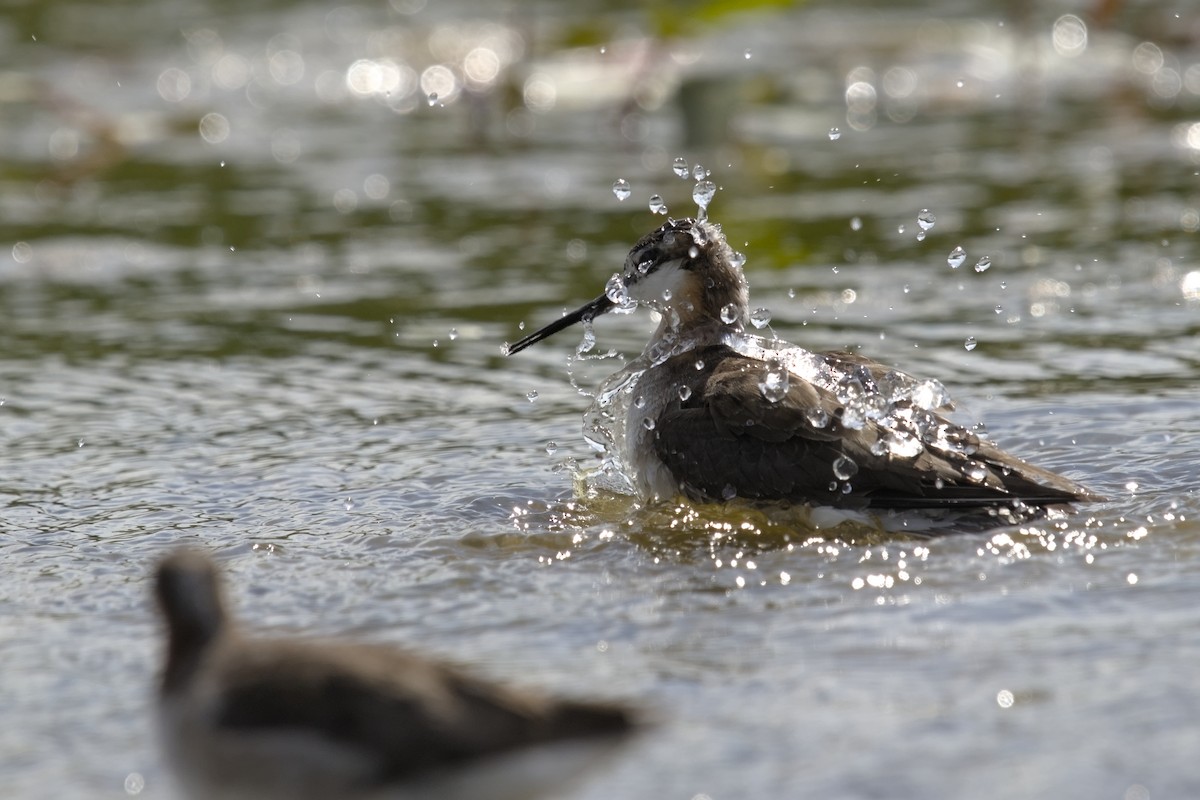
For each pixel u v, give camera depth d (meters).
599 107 26.80
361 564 10.50
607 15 30.58
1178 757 7.32
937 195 21.09
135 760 7.75
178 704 7.13
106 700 8.44
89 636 9.37
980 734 7.65
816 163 23.22
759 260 18.66
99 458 13.11
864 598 9.55
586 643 8.98
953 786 7.18
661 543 10.79
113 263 19.61
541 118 26.55
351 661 6.98
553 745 6.71
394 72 29.08
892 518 11.08
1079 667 8.34
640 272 13.02
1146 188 20.89
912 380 12.01
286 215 21.59
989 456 11.27
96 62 29.73
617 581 10.07
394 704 6.73
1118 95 26.38
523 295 17.72
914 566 10.09
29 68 29.14
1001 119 25.44
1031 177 21.80
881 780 7.26
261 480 12.44
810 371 12.06
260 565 10.52
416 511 11.59
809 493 11.20
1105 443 12.50
